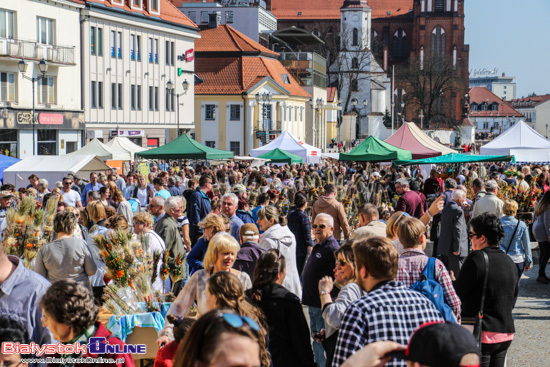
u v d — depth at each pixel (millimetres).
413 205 17641
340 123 132000
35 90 48094
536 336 12062
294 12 179125
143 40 62500
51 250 9250
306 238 14055
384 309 5402
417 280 7012
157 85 65062
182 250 12484
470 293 7895
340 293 7336
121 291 8445
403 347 3738
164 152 30453
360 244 5766
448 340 3533
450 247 14867
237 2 110562
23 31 46781
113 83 58281
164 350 6520
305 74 101625
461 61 172375
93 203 12898
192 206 15789
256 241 10062
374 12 184625
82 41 54031
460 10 171625
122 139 35312
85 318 5328
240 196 15930
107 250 8625
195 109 84438
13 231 9273
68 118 51062
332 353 7492
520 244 13656
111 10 56875
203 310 7699
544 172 26875
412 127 34312
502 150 35125
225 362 3254
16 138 46156
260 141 83250
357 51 142500
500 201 16375
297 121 92625
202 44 87562
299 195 14195
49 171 25859
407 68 161375
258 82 83500
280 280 7578
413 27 177250
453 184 18031
